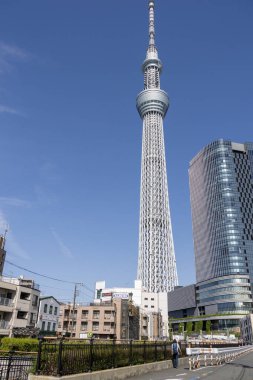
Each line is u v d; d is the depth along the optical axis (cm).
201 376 2022
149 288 18200
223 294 15162
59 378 1377
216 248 17150
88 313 8831
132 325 9575
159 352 2695
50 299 6688
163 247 19300
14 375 1644
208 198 18638
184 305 17775
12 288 5028
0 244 5950
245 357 4225
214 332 14262
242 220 16988
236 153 18725
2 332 4669
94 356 1711
